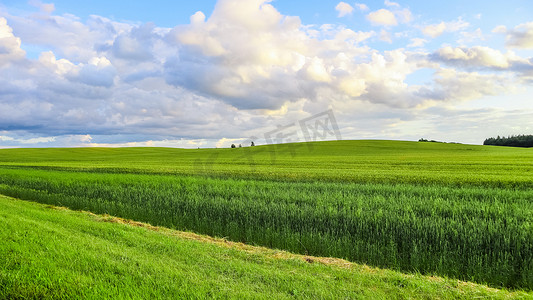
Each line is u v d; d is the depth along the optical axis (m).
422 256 7.78
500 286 6.77
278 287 5.33
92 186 19.64
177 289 4.95
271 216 11.31
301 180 25.31
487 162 42.31
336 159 50.34
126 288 4.91
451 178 24.08
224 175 28.45
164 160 59.62
